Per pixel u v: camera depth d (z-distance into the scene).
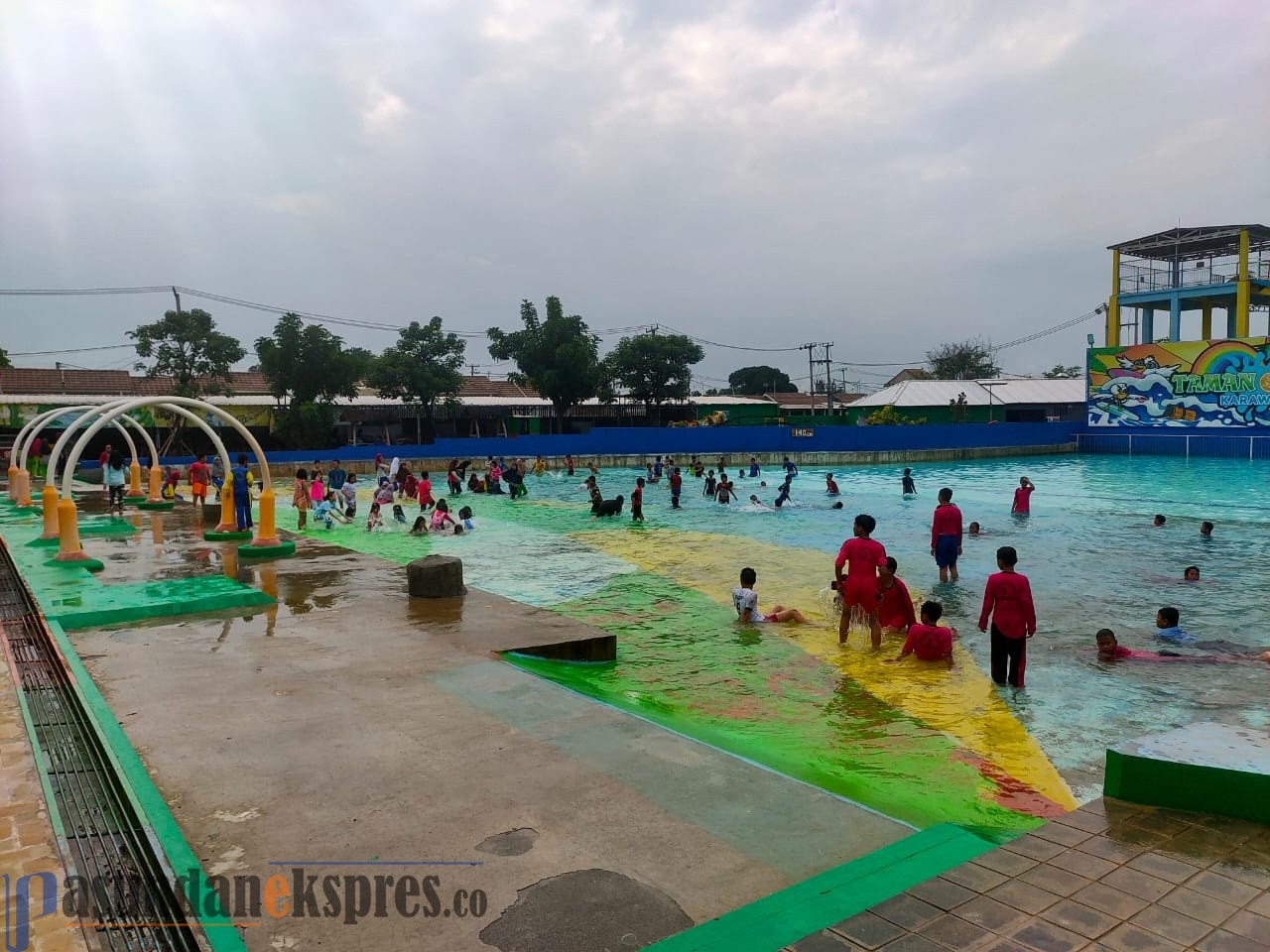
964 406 56.19
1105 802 4.03
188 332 37.53
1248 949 2.80
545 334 48.34
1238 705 7.18
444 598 9.65
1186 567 13.82
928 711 6.95
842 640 9.09
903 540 17.11
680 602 11.22
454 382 43.78
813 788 4.45
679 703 7.04
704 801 4.25
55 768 4.84
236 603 9.21
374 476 35.75
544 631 8.13
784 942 2.92
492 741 5.08
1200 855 3.48
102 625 8.33
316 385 39.34
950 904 3.11
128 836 3.96
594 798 4.26
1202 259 48.22
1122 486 29.78
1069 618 10.38
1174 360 44.72
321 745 5.01
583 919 3.16
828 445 45.97
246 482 15.32
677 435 44.97
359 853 3.68
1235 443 42.22
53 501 14.02
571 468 37.78
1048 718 6.81
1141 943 2.84
